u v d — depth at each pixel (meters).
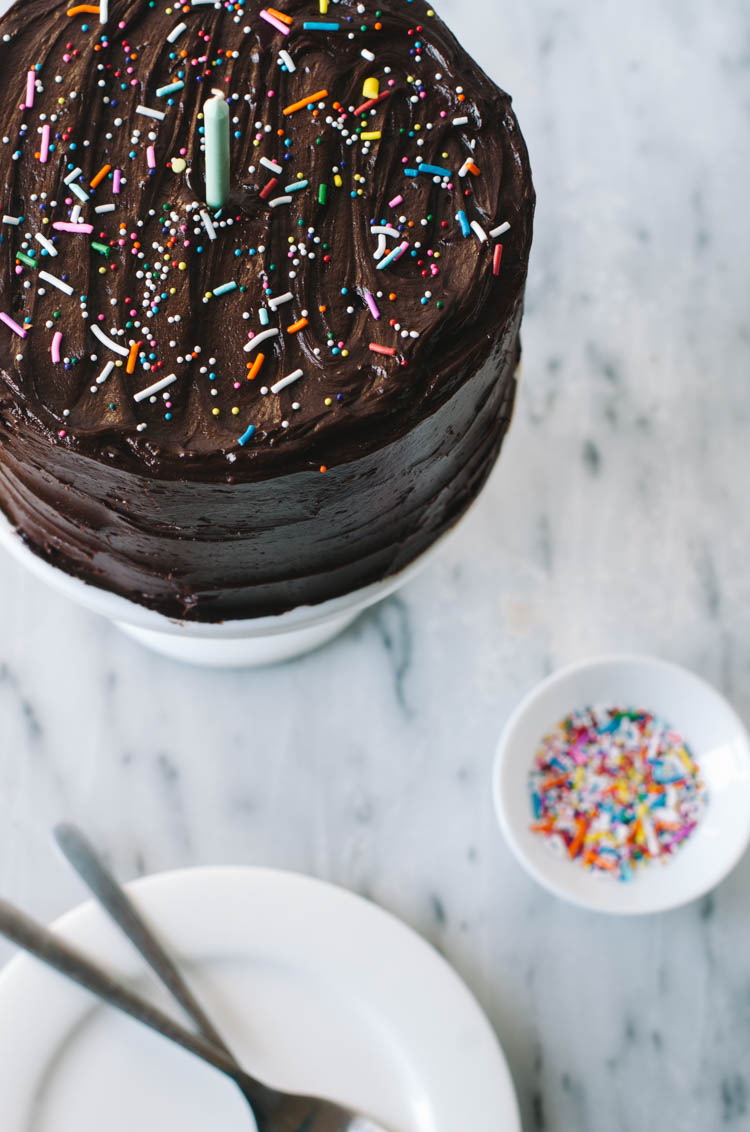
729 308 0.75
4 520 0.62
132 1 0.59
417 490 0.60
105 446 0.55
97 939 0.66
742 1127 0.68
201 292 0.57
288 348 0.56
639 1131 0.68
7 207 0.57
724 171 0.77
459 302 0.57
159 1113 0.66
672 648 0.72
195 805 0.70
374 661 0.71
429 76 0.59
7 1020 0.65
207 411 0.56
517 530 0.73
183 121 0.58
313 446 0.56
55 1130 0.65
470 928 0.69
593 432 0.74
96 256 0.57
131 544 0.59
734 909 0.70
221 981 0.67
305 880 0.67
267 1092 0.65
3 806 0.70
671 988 0.69
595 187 0.76
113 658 0.71
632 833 0.69
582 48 0.77
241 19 0.59
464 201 0.58
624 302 0.75
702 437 0.74
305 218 0.58
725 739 0.70
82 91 0.58
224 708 0.71
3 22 0.59
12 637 0.71
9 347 0.56
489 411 0.62
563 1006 0.69
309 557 0.60
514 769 0.69
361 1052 0.66
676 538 0.73
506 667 0.72
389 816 0.70
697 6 0.78
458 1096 0.65
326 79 0.59
